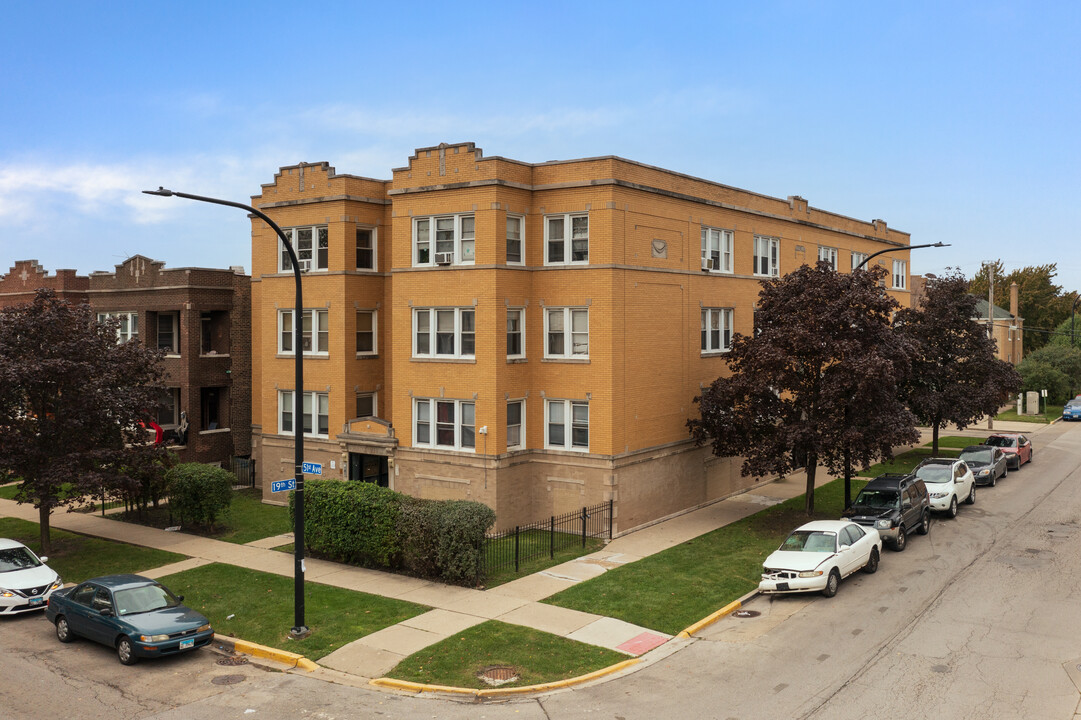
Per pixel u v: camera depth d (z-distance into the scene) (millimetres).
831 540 19922
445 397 26422
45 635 18031
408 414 27344
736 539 24797
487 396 25469
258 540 25953
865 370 23188
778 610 18484
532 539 25078
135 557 24000
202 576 21750
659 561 22406
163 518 29094
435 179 26344
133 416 25266
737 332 29250
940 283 37969
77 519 29406
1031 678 14273
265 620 18109
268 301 31844
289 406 31594
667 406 28000
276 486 17656
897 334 27766
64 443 24203
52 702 14156
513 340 26156
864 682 14266
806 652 15805
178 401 38312
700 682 14523
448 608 18656
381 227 30922
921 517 25125
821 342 24125
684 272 28734
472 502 21328
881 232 45719
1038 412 61469
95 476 23266
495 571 21656
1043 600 18578
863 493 24531
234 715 13570
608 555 23156
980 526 26219
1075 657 15180
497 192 25172
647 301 26922
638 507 26484
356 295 30219
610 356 25266
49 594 19609
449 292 26172
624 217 25719
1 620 19172
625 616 18000
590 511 25438
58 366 22766
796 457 26766
